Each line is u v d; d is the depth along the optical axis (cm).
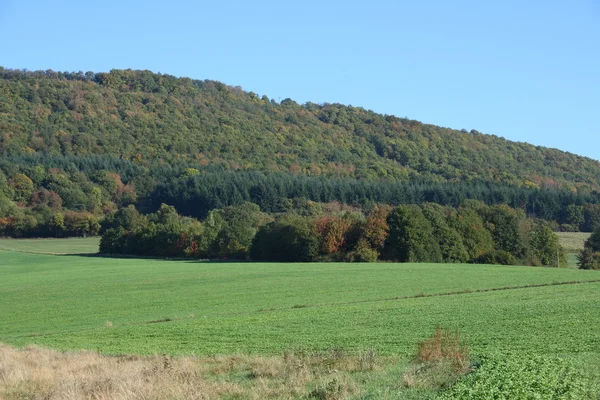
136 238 11362
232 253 10031
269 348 2745
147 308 4903
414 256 8594
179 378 1872
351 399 1555
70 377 2002
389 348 2530
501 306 3828
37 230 13188
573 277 5872
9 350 2759
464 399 1423
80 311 4906
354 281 6047
